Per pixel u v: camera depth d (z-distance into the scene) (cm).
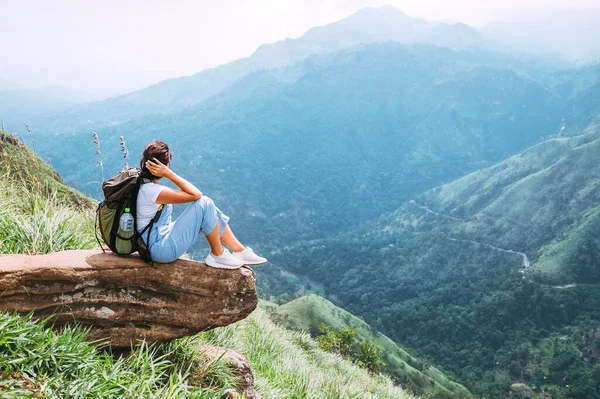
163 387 378
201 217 417
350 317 10669
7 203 580
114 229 395
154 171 398
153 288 419
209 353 499
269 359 720
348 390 792
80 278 384
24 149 757
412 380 8781
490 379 12606
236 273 443
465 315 16325
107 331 404
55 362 323
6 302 356
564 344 13638
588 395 10712
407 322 17100
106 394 324
